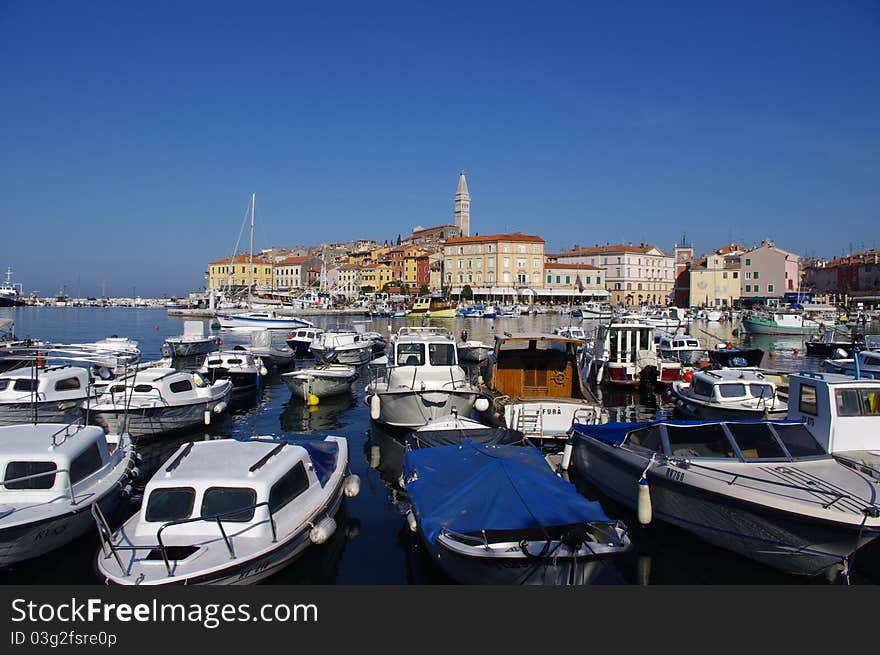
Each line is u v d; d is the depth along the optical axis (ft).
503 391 71.77
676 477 36.96
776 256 382.01
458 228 603.26
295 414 78.48
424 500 34.24
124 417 59.88
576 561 28.91
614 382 92.79
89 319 313.53
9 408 58.44
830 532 31.35
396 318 323.16
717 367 95.40
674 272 499.10
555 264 460.55
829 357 143.95
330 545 36.86
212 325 240.12
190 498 32.09
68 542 35.78
